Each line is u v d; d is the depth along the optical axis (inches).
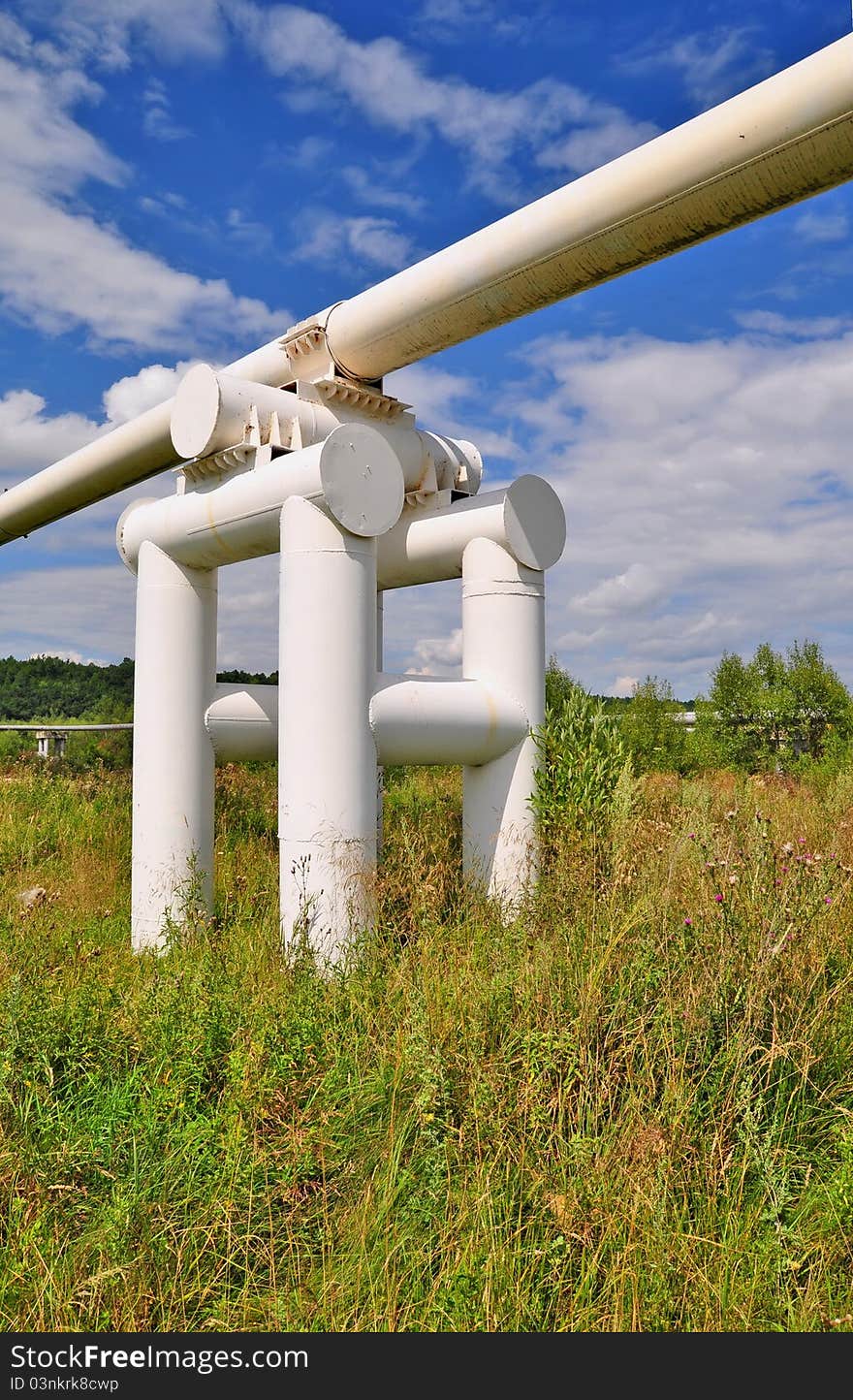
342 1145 129.8
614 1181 117.0
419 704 243.1
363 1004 163.2
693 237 205.9
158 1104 131.6
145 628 278.7
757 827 191.9
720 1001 144.9
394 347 260.1
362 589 233.0
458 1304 104.9
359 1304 107.7
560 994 150.9
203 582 281.1
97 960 202.7
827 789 419.2
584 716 275.3
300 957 192.9
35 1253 109.3
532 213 219.6
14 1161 120.3
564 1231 112.0
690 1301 107.3
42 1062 139.2
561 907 199.6
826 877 172.9
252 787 412.5
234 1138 122.6
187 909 237.8
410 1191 123.8
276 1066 138.1
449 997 160.1
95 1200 120.1
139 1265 109.2
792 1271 112.5
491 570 267.0
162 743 273.4
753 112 182.1
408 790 416.8
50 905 251.8
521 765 264.1
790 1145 128.7
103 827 391.2
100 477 369.1
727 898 166.2
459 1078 137.3
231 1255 111.8
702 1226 116.3
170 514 271.9
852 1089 138.9
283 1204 122.6
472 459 307.4
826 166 181.8
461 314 241.8
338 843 225.6
